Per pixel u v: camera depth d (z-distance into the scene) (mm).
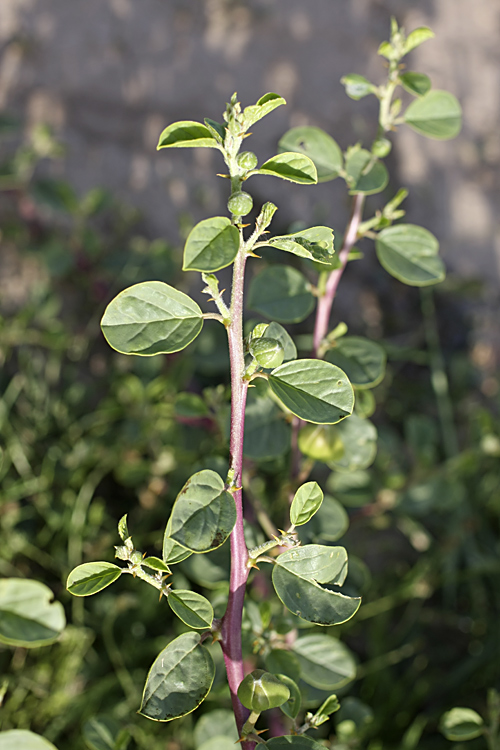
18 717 721
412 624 912
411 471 931
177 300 473
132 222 1150
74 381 1030
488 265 1219
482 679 860
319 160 590
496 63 1342
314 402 475
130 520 919
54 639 597
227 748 580
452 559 949
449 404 1065
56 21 1245
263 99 456
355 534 967
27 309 997
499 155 1284
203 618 472
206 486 461
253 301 596
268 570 610
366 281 1184
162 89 1224
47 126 1045
